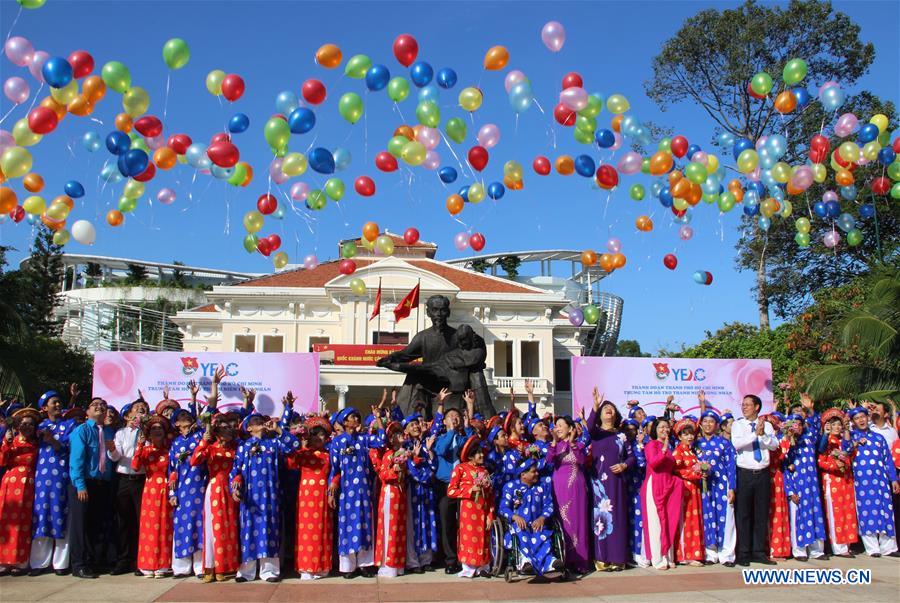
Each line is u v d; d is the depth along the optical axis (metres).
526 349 40.56
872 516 9.53
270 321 39.09
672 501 8.80
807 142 24.38
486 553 8.18
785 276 27.70
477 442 8.20
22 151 8.38
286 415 9.31
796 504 9.33
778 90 24.53
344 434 8.48
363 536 8.23
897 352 14.59
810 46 25.30
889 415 11.54
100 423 8.55
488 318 39.75
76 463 8.02
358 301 38.16
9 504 8.09
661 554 8.66
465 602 7.00
